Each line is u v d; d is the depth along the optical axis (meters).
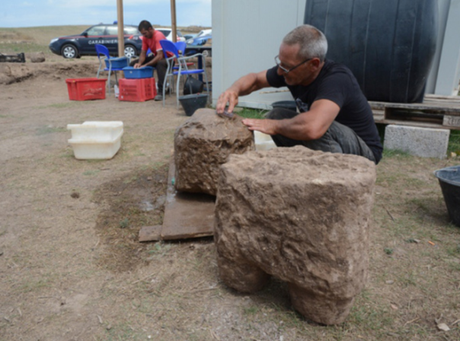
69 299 1.85
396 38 3.60
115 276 2.01
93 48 14.05
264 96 5.63
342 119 2.55
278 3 5.11
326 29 3.92
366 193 1.45
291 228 1.50
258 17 5.31
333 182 1.40
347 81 2.36
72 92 7.50
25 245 2.30
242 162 1.70
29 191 3.06
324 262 1.47
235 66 5.69
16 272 2.05
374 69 3.79
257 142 3.45
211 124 2.45
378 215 2.62
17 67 9.41
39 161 3.76
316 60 2.25
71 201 2.88
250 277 1.77
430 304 1.77
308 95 2.48
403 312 1.73
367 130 2.59
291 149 1.92
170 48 6.31
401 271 2.02
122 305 1.80
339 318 1.62
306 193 1.44
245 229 1.62
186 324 1.67
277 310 1.73
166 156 3.91
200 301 1.80
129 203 2.85
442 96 4.25
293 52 2.23
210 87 8.32
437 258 2.12
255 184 1.54
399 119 4.10
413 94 3.85
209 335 1.60
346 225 1.43
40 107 6.73
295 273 1.55
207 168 2.48
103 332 1.64
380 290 1.87
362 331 1.62
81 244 2.32
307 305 1.62
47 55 15.30
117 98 7.69
